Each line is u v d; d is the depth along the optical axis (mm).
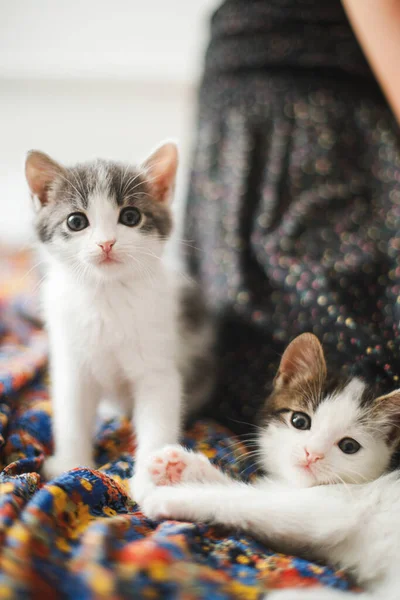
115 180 387
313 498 328
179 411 384
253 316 413
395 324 370
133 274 383
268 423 379
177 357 405
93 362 389
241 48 481
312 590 279
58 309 391
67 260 383
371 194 439
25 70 762
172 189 417
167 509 317
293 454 353
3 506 283
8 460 354
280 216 442
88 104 784
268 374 405
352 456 349
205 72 517
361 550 317
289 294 407
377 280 392
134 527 303
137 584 257
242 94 481
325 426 353
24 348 470
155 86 780
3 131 783
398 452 355
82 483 309
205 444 380
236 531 321
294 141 459
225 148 483
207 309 452
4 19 743
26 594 250
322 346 377
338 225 424
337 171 447
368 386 364
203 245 478
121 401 414
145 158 406
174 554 275
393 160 437
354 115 462
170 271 428
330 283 393
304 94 464
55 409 383
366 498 328
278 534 321
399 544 310
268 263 421
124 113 790
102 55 768
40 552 266
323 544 321
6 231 675
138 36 762
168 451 342
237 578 285
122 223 385
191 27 753
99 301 383
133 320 383
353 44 464
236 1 485
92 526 287
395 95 400
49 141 789
